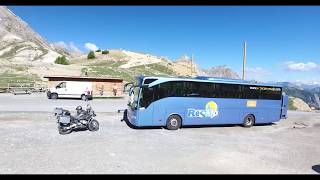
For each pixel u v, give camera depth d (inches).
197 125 951.0
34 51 6678.2
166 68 4815.5
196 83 861.8
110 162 501.7
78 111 750.5
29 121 832.9
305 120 1275.8
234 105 929.5
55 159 502.0
